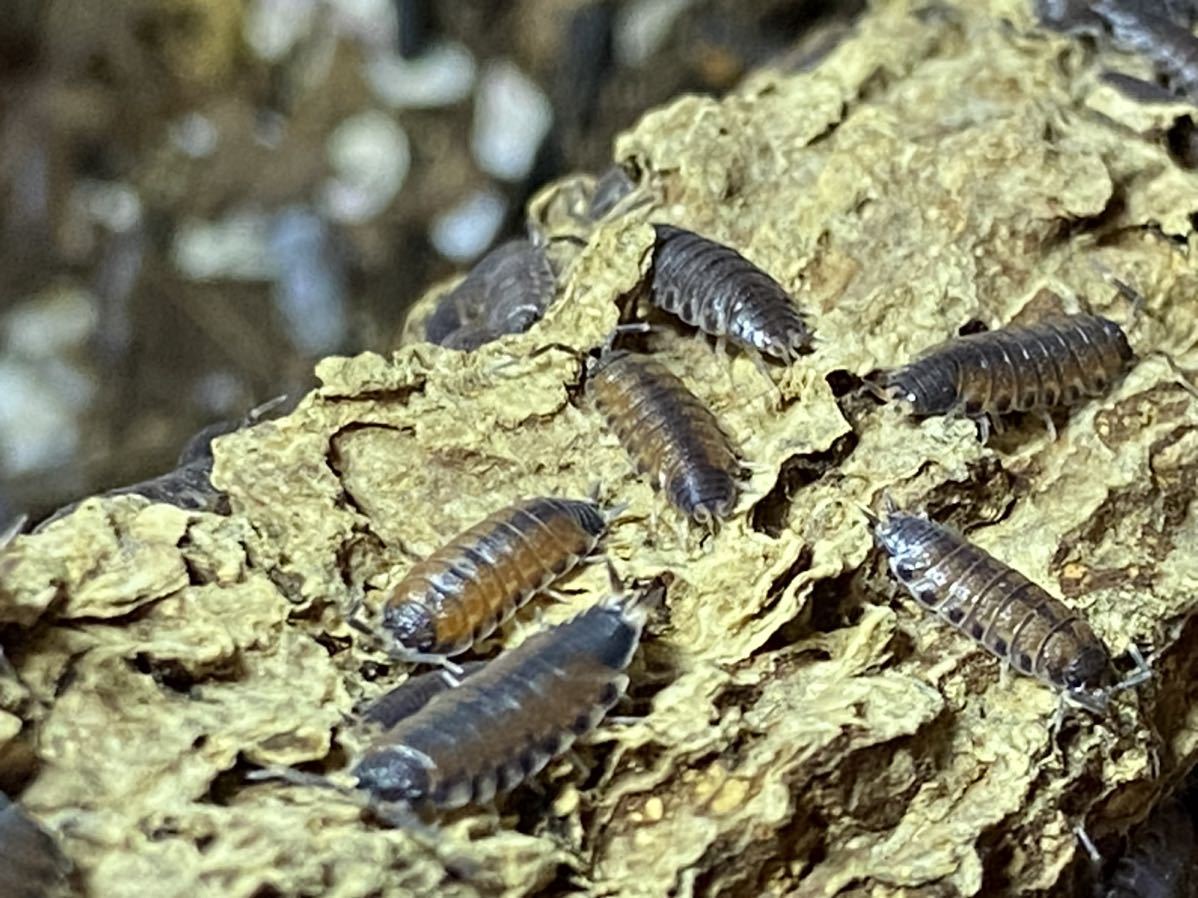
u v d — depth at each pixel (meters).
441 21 0.25
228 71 0.26
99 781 0.11
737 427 0.13
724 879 0.12
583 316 0.13
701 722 0.12
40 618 0.11
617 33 0.23
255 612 0.12
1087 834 0.12
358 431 0.12
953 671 0.12
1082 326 0.13
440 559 0.12
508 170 0.24
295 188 0.25
